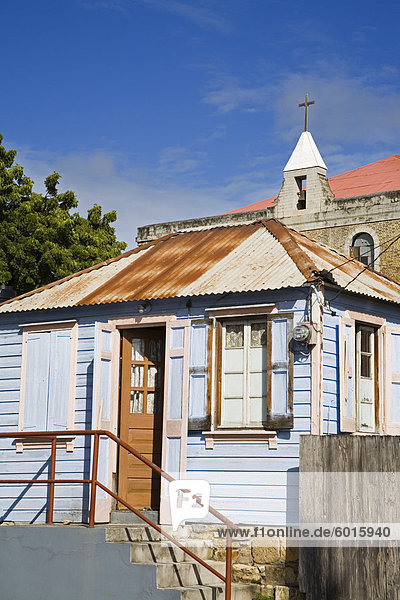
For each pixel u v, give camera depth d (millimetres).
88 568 11547
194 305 13602
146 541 12273
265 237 15172
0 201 30797
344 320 13242
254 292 13031
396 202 26859
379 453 11273
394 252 26734
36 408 14656
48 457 14398
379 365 14109
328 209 28109
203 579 11766
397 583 10922
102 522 13367
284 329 12688
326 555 11414
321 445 11719
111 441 13805
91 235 31953
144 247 16703
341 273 14570
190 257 15273
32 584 11914
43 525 12375
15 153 32062
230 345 13359
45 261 30062
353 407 13195
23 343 15070
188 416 13258
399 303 14430
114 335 14227
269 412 12578
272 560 12062
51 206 31688
